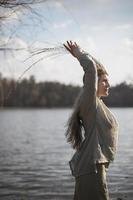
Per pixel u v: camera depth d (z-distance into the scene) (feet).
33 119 335.06
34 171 59.98
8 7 14.99
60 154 91.66
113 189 36.91
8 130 204.13
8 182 47.98
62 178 50.57
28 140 140.56
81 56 13.56
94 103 13.28
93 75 13.19
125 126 225.56
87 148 13.15
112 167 59.26
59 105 455.22
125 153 87.76
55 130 203.10
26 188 42.96
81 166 13.12
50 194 39.04
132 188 37.45
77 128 13.78
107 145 13.11
